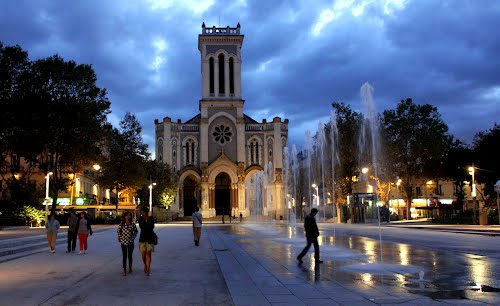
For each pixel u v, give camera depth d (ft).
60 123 150.61
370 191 214.07
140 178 203.82
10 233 111.86
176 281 41.29
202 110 287.48
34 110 143.95
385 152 204.85
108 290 36.83
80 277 44.21
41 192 169.27
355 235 106.11
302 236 108.06
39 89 147.54
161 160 283.18
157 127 287.89
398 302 30.27
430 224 156.25
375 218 192.34
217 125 289.12
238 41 295.89
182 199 281.95
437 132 196.95
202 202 276.82
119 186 206.59
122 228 46.21
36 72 148.66
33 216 157.58
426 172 215.72
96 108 156.46
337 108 219.82
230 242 89.97
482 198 193.98
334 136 224.12
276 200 284.41
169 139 284.20
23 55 145.69
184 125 290.35
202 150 283.38
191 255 64.95
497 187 132.05
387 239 90.27
